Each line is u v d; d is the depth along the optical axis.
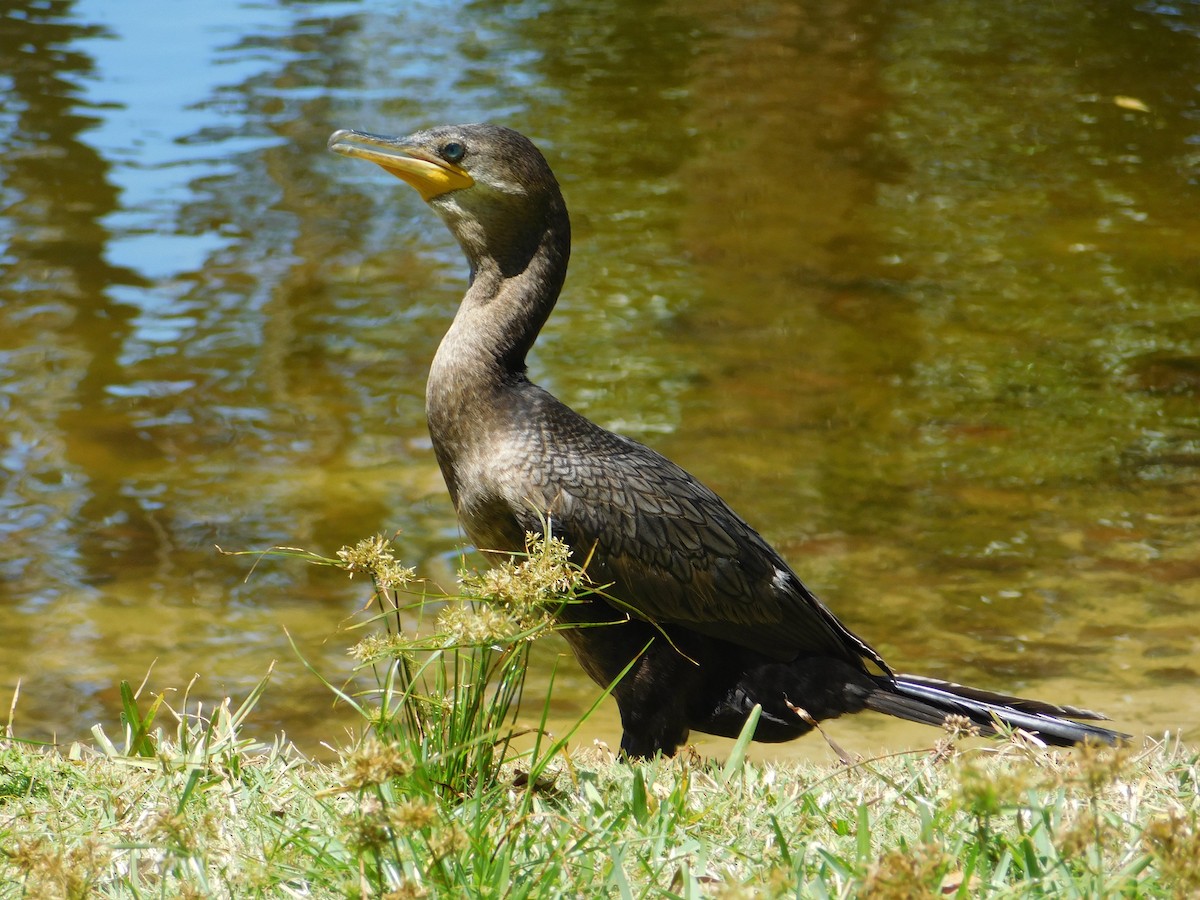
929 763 6.12
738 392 15.23
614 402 14.88
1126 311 17.56
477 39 29.33
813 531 12.41
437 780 5.42
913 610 11.09
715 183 21.83
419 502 12.86
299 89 25.52
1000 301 17.86
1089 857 4.66
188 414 14.51
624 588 7.11
